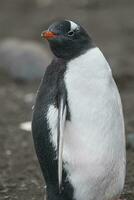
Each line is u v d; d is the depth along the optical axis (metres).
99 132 10.47
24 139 18.23
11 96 23.33
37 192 13.95
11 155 16.84
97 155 10.53
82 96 10.40
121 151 10.97
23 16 42.50
